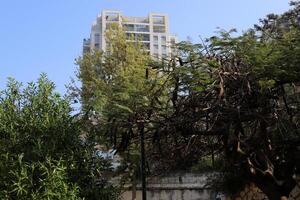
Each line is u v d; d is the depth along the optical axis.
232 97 11.76
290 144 14.02
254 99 11.91
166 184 25.95
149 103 12.85
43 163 10.85
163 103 13.01
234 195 22.25
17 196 10.63
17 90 12.05
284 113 13.34
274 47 11.84
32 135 11.52
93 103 13.24
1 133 11.59
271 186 13.65
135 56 27.50
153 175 16.59
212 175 23.91
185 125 12.70
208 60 11.41
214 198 25.52
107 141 13.15
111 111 13.07
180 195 25.89
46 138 11.55
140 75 14.84
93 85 24.78
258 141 13.05
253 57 11.33
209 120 12.34
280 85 12.26
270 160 13.62
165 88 12.78
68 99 12.36
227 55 11.65
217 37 11.62
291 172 14.08
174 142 13.77
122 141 13.16
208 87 11.58
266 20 21.11
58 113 11.99
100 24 50.03
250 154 13.43
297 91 13.61
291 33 12.93
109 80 26.30
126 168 21.28
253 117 12.18
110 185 12.25
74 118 12.31
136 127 13.41
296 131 13.56
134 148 15.71
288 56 11.67
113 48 28.12
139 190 25.08
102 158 12.12
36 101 11.99
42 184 10.62
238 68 11.52
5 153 11.26
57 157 11.30
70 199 10.66
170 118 12.52
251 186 20.89
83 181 11.59
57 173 10.67
